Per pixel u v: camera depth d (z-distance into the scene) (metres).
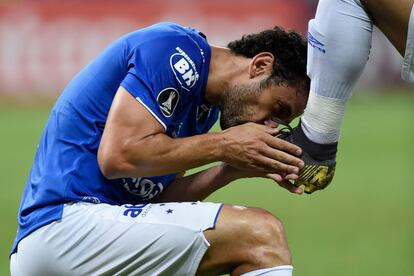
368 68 83.62
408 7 14.85
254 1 80.19
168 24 17.75
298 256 30.78
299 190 16.78
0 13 77.12
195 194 18.78
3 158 53.19
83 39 78.12
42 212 17.09
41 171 17.44
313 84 15.94
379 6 15.08
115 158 16.34
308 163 16.39
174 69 16.80
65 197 17.08
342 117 16.11
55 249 16.97
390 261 29.92
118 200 17.59
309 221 36.91
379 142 60.72
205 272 16.58
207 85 17.55
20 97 77.75
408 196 42.06
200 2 79.75
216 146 16.38
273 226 16.16
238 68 17.50
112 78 17.45
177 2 79.50
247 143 16.23
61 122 17.58
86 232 16.78
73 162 17.25
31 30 77.44
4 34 77.12
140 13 79.00
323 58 15.61
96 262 16.83
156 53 16.86
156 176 17.84
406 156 54.84
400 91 84.25
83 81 17.75
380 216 37.81
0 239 32.97
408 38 15.09
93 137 17.33
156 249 16.47
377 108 79.56
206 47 17.45
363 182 46.47
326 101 15.85
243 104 17.41
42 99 77.94
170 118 16.80
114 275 16.88
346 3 15.29
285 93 17.17
